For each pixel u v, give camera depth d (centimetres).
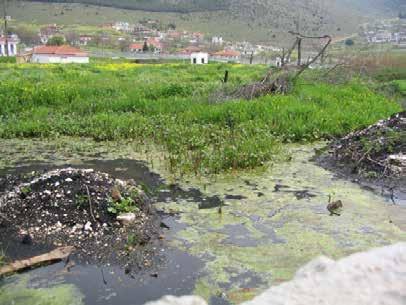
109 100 1162
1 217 498
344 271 200
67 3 11219
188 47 7888
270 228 516
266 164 745
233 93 1257
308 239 490
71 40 7475
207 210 561
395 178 669
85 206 509
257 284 404
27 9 10362
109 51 6606
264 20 10431
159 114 1036
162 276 414
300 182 670
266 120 974
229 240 486
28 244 458
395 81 2019
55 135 926
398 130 806
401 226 525
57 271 419
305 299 187
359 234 504
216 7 11662
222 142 794
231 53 6147
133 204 532
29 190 532
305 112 1027
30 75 1836
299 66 1426
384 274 197
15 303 372
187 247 467
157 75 2134
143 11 11712
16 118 1020
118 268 426
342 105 1177
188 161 709
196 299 200
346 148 788
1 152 816
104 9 11344
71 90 1247
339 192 632
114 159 775
